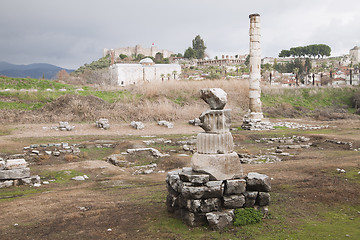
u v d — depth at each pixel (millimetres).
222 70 122375
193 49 170875
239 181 8148
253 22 32969
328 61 170125
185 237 7344
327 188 10828
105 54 163875
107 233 7793
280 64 152500
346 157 16891
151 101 39688
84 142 23641
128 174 16547
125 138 26078
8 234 7828
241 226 7844
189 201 7918
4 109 32781
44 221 8695
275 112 43719
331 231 7523
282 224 8008
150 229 7930
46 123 30875
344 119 41781
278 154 20062
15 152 20016
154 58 154875
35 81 48375
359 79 90062
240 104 43094
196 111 37062
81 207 9875
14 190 13016
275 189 11156
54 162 19016
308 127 32812
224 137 8266
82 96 36531
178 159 18969
